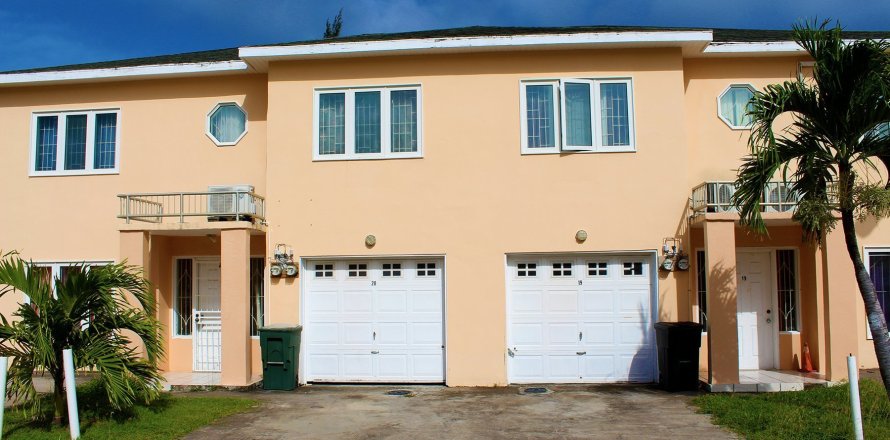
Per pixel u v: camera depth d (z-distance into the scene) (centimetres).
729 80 1285
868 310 857
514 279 1225
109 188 1352
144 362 870
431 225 1225
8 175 1373
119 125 1360
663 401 1029
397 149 1245
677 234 1197
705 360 1237
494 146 1228
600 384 1194
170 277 1338
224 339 1169
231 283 1174
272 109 1264
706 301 1148
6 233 1362
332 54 1234
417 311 1234
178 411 950
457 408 1002
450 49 1216
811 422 845
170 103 1356
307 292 1253
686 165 1208
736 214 1109
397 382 1225
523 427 880
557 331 1213
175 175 1341
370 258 1242
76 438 780
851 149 877
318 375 1238
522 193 1219
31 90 1383
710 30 1195
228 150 1334
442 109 1241
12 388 788
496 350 1197
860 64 831
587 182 1213
